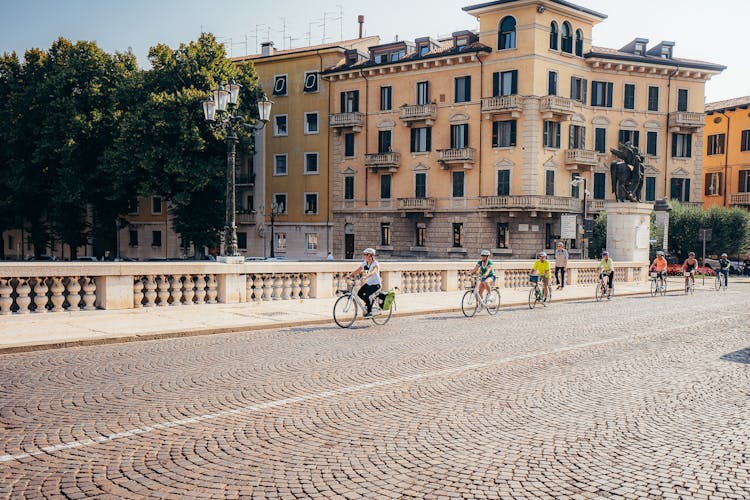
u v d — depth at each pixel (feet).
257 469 17.87
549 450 19.80
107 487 16.48
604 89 166.20
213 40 148.15
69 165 147.13
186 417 22.80
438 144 166.50
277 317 50.55
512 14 154.20
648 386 29.09
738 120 189.67
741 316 60.03
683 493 16.60
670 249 151.84
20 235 228.22
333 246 184.14
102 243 203.10
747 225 144.25
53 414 22.91
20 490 16.21
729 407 25.48
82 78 149.48
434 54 163.02
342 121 176.86
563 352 37.88
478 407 24.77
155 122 134.21
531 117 152.05
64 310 48.24
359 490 16.48
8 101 158.40
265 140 193.16
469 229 161.99
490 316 58.34
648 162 169.68
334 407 24.48
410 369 31.99
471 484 16.98
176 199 137.90
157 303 56.08
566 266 90.43
